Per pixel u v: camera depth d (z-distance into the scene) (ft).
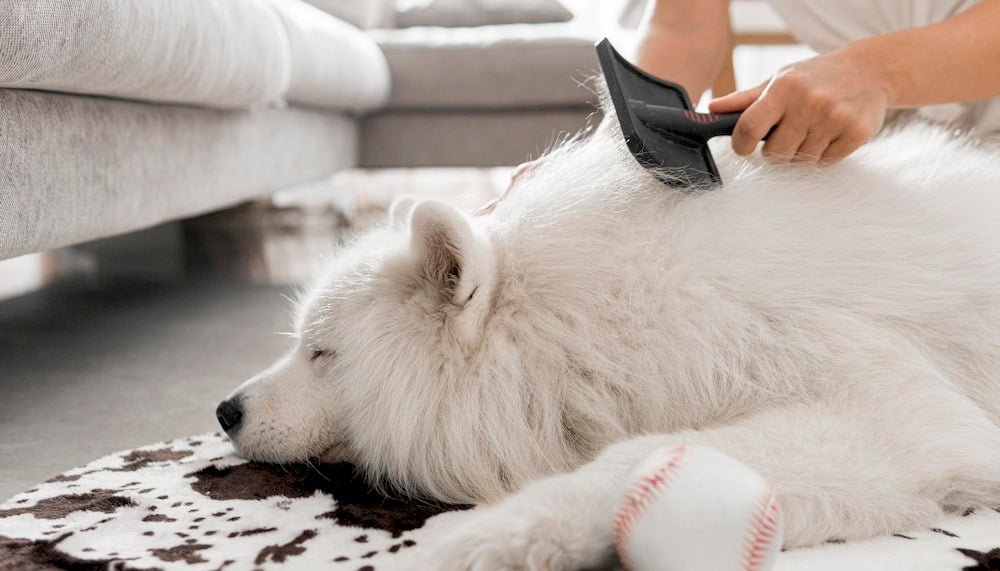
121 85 5.16
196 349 6.52
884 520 2.87
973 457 3.01
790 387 3.26
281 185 8.94
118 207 5.53
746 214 3.50
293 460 3.78
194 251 11.61
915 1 5.73
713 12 5.43
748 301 3.36
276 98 8.00
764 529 2.27
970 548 2.79
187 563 2.77
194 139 6.77
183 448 4.11
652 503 2.28
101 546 2.91
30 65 4.07
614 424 3.29
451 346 3.36
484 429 3.33
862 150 4.09
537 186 3.73
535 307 3.38
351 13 13.11
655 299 3.35
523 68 11.23
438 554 2.48
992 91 4.02
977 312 3.51
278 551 2.87
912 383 3.17
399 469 3.45
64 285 9.56
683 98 3.86
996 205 3.78
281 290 9.12
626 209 3.54
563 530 2.36
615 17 13.73
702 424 3.31
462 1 14.58
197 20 5.80
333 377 3.68
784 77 3.59
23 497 3.42
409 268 3.49
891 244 3.52
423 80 11.36
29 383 5.55
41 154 4.58
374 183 18.40
